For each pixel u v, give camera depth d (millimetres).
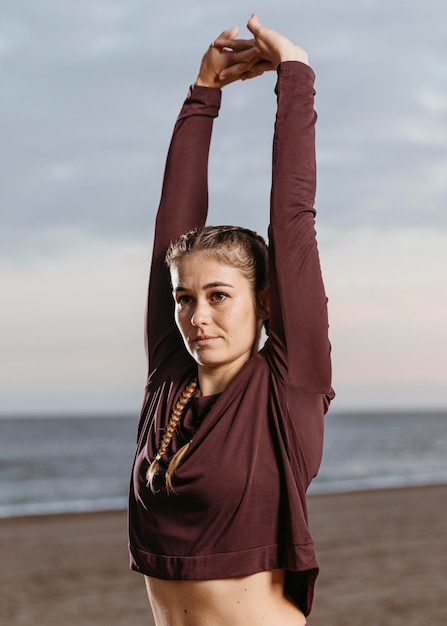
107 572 10211
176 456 1651
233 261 1707
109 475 35125
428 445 57062
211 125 2139
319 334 1714
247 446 1650
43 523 15711
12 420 129875
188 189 2094
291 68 1815
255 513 1646
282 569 1700
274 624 1665
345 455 46406
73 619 7750
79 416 162250
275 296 1711
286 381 1703
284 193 1733
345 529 13781
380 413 174375
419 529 13641
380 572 9602
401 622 7234
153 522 1704
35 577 9953
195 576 1642
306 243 1723
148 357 2016
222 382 1760
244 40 2041
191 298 1742
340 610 7699
